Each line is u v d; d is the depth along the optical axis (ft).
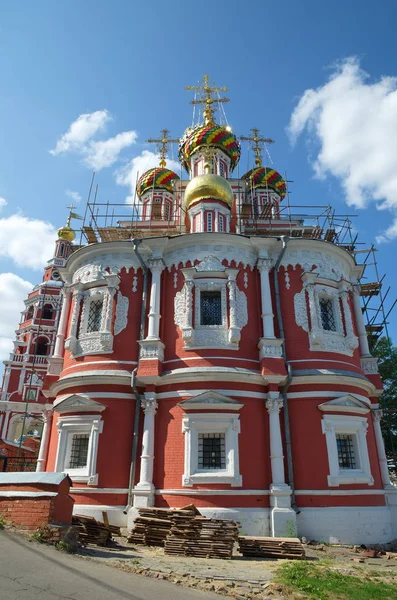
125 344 67.21
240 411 60.18
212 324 66.80
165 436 60.34
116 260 72.54
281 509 55.36
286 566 38.55
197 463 58.34
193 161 110.42
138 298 70.38
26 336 173.06
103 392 63.93
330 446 60.44
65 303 77.05
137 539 48.80
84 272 74.23
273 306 69.00
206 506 55.52
